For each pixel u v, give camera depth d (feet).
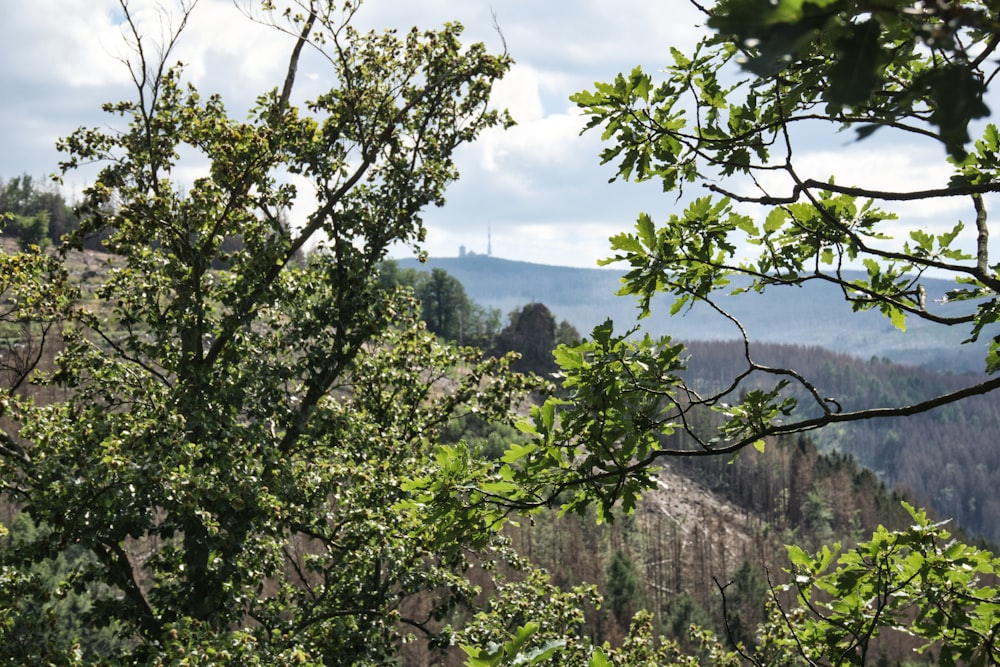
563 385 15.40
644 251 16.26
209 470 54.49
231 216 63.98
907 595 16.65
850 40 3.71
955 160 4.94
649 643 69.46
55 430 52.03
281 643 55.88
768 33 3.36
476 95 75.36
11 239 439.22
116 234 64.59
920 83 3.76
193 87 65.57
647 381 14.87
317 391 69.41
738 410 14.08
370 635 60.54
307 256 73.67
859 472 637.71
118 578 56.65
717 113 14.24
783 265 17.07
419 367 78.74
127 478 47.29
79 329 64.28
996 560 16.43
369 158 72.54
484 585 215.51
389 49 73.41
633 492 15.12
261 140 61.05
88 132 62.23
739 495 570.05
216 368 65.92
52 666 46.26
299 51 71.46
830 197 16.53
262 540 56.54
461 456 15.05
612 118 15.55
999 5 3.74
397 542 59.06
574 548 353.51
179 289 63.82
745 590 270.87
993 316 13.75
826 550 17.56
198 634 48.57
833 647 16.96
